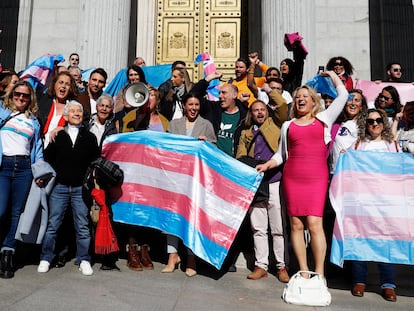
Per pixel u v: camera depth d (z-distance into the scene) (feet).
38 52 38.04
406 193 16.17
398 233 15.90
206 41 39.55
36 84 23.36
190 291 15.17
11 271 15.87
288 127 16.11
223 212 17.16
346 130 18.66
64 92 19.49
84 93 21.56
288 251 19.58
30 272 16.78
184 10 40.01
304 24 30.25
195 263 18.22
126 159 18.85
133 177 18.61
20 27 37.76
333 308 14.10
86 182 17.26
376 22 37.01
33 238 16.71
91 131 19.65
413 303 15.28
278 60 29.99
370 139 17.53
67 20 38.32
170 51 39.68
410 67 35.70
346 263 18.21
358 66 36.65
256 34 37.19
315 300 14.23
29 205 16.39
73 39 38.09
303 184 15.46
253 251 20.62
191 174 17.74
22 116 16.97
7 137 16.49
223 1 39.91
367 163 16.55
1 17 37.96
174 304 13.55
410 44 36.04
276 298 15.01
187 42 39.65
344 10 37.24
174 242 18.12
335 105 16.01
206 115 20.74
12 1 38.14
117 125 20.72
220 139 20.30
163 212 17.95
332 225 18.67
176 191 17.90
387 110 21.01
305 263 15.31
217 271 18.56
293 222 15.66
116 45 30.99
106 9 30.96
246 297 14.97
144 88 19.33
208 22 39.75
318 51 36.83
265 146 18.61
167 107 22.59
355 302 15.06
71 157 17.19
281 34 30.12
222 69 39.19
